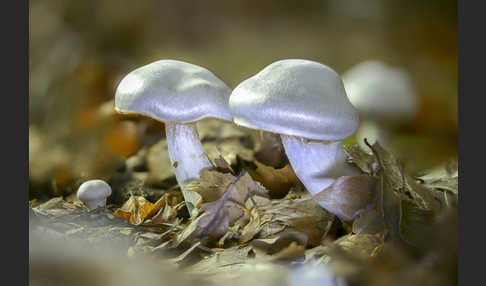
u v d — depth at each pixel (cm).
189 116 36
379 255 33
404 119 62
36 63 91
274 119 34
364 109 58
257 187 37
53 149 62
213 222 36
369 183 35
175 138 39
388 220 34
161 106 36
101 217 38
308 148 36
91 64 89
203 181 37
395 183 36
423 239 34
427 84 99
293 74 35
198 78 37
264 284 32
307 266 33
